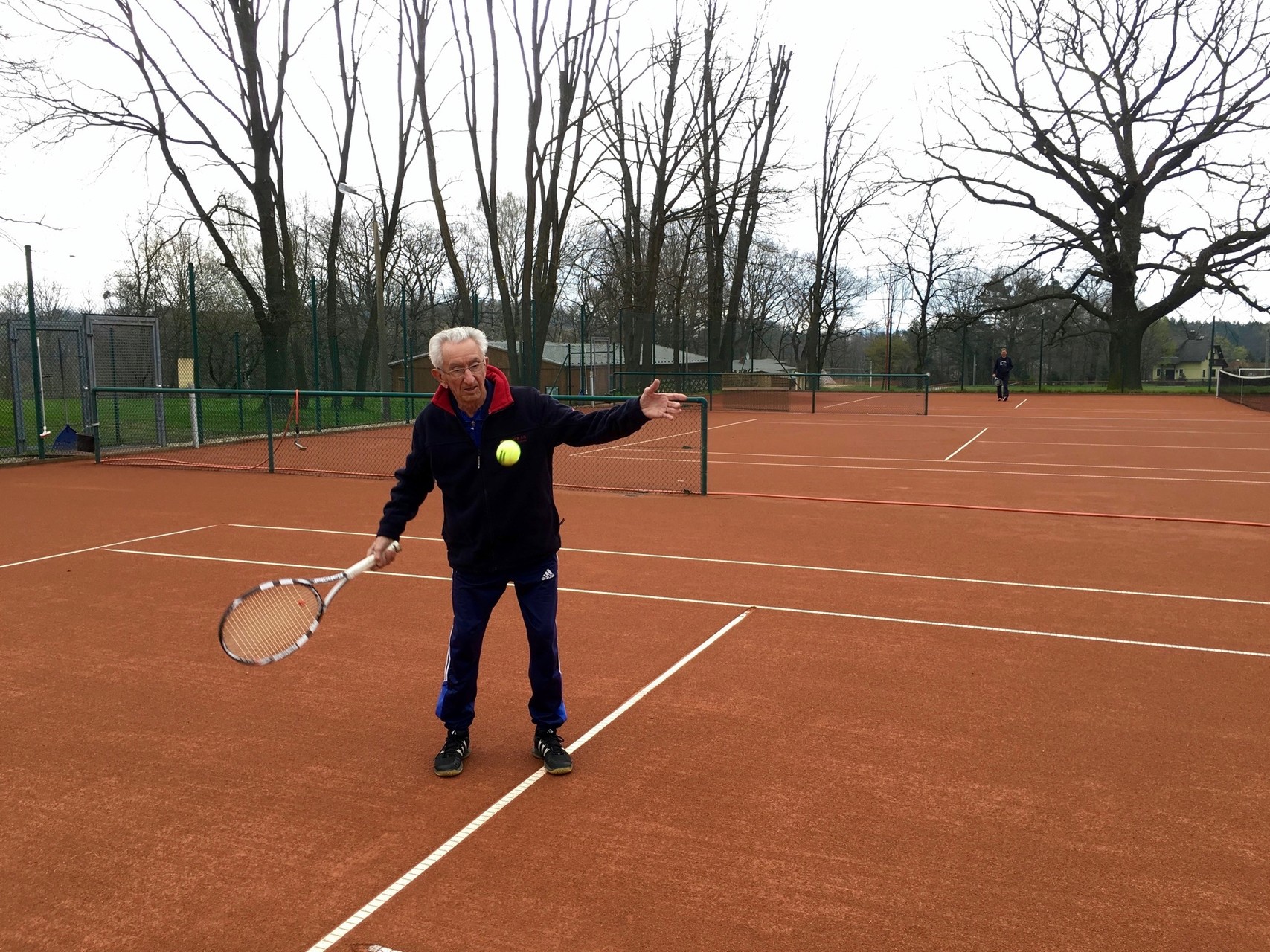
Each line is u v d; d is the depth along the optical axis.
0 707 5.06
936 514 11.16
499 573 4.14
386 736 4.66
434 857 3.50
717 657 5.82
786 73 43.00
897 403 36.53
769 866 3.42
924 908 3.16
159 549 9.13
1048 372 67.75
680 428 24.58
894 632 6.33
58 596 7.32
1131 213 40.16
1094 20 38.38
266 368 25.22
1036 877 3.35
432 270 55.22
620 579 7.86
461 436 4.01
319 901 3.21
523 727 4.77
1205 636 6.21
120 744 4.58
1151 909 3.16
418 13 26.53
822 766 4.27
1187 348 97.25
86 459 17.38
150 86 23.25
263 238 24.95
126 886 3.32
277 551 9.02
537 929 3.04
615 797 3.97
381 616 6.75
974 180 41.31
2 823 3.79
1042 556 8.72
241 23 23.89
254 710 5.02
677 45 32.53
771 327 75.69
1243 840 3.61
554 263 30.89
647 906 3.17
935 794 3.98
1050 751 4.42
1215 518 10.84
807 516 11.02
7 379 20.42
